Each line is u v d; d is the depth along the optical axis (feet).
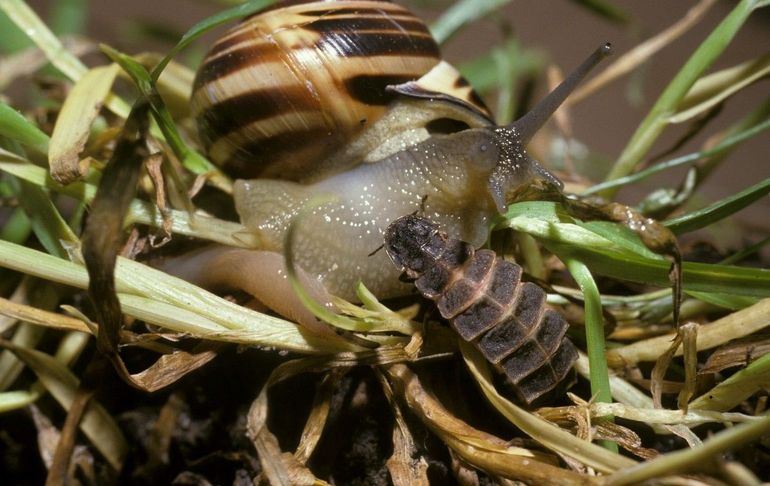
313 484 0.35
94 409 0.37
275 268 0.37
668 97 0.41
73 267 0.36
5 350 0.38
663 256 0.36
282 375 0.36
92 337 0.38
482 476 0.36
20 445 0.39
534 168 0.39
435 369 0.37
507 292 0.36
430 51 0.42
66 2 0.51
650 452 0.35
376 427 0.37
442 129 0.42
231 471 0.37
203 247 0.39
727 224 0.48
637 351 0.37
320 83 0.40
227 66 0.40
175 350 0.37
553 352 0.36
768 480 0.36
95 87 0.39
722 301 0.37
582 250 0.37
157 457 0.38
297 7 0.40
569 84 0.39
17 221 0.41
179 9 0.75
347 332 0.37
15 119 0.38
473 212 0.39
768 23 0.73
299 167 0.41
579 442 0.34
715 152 0.39
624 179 0.40
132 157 0.34
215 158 0.42
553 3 0.78
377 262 0.39
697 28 0.75
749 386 0.35
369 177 0.40
